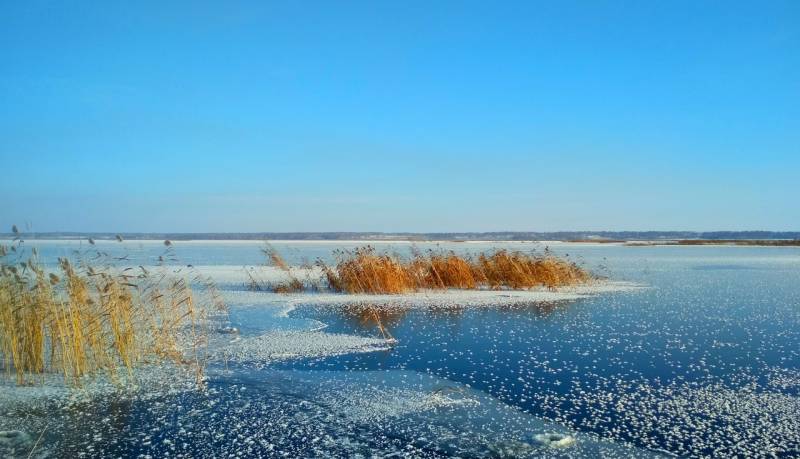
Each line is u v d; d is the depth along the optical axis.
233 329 12.95
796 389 8.32
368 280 21.19
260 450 6.05
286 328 13.51
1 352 9.84
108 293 9.40
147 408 7.41
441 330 13.34
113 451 6.04
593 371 9.44
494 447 6.13
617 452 6.00
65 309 8.80
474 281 23.78
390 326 13.90
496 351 11.00
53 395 7.93
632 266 36.06
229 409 7.37
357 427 6.73
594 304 18.06
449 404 7.60
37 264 9.10
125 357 8.99
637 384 8.62
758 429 6.67
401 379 8.91
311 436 6.44
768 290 21.86
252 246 72.44
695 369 9.53
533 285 23.31
